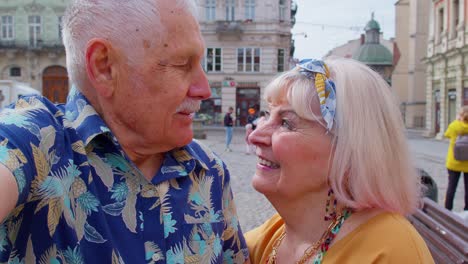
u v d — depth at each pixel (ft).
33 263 4.33
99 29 4.78
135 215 4.85
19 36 116.78
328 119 5.39
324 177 5.66
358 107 5.46
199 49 5.05
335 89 5.52
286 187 5.76
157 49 4.79
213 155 6.04
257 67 120.78
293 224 6.06
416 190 5.81
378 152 5.41
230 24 118.32
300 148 5.60
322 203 5.82
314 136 5.58
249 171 39.19
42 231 4.29
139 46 4.76
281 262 6.20
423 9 131.03
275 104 5.85
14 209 4.13
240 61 121.08
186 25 4.92
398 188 5.54
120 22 4.74
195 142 5.98
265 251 6.61
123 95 4.89
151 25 4.74
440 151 62.80
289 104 5.67
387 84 5.71
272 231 6.84
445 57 84.69
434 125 92.17
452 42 83.35
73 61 5.00
